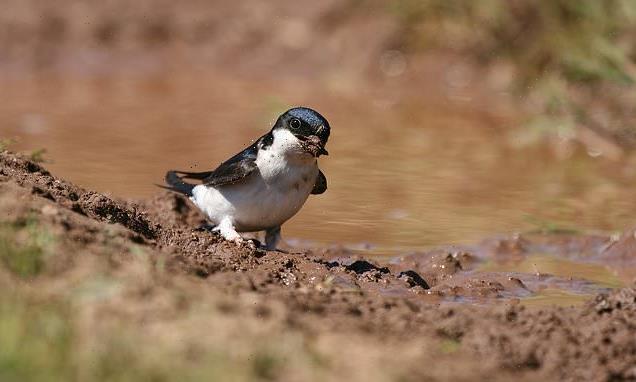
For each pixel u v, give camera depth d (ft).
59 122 62.59
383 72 79.82
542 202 48.93
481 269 38.81
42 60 81.61
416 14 80.64
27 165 37.35
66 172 50.19
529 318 28.07
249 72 81.97
